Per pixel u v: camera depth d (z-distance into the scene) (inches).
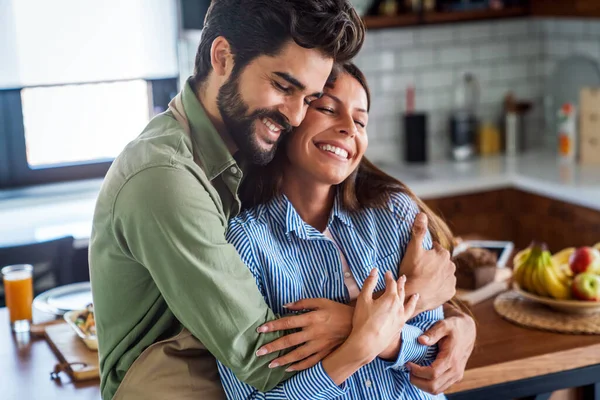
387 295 72.1
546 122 200.8
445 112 192.9
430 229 86.1
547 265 99.0
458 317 83.4
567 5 168.9
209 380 75.5
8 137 166.9
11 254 121.3
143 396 72.8
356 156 77.7
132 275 71.4
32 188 169.2
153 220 66.3
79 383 88.0
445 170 179.0
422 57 188.7
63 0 159.8
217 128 74.3
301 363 71.1
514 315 98.1
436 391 78.5
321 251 77.8
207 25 71.9
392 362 76.7
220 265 68.2
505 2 179.9
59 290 112.6
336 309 72.4
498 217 172.6
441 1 176.9
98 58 164.4
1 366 92.4
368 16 168.2
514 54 197.5
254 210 78.6
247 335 69.6
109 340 75.0
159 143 69.9
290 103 70.2
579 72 190.1
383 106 187.2
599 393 93.4
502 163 184.2
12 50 158.1
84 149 173.3
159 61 169.2
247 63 69.3
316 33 67.5
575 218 158.1
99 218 70.3
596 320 96.0
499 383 87.3
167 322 74.2
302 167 76.7
